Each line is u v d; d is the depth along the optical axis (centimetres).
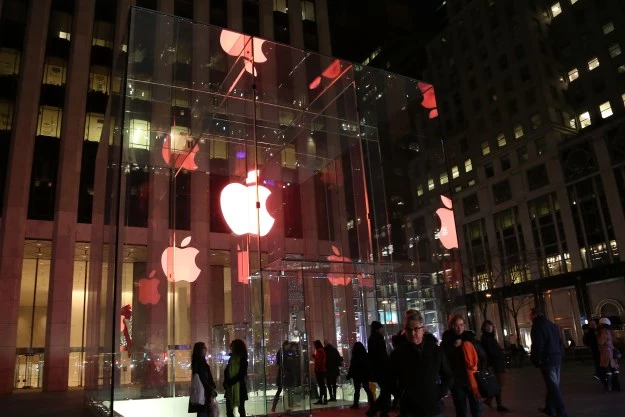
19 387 3022
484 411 966
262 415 1115
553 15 5838
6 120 2967
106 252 1229
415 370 469
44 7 3209
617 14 5162
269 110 1529
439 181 1400
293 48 1248
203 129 1658
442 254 1354
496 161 5831
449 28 6756
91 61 3228
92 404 1434
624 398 1051
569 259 4916
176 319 2230
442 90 6725
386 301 1367
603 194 4725
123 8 3391
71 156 3002
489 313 5528
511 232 5534
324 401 1270
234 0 3809
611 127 4756
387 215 1487
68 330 2783
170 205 2173
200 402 824
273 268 1234
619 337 4072
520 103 5638
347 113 1514
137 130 1628
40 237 2869
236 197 1938
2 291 2695
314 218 1855
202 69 1229
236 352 992
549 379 816
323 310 1429
